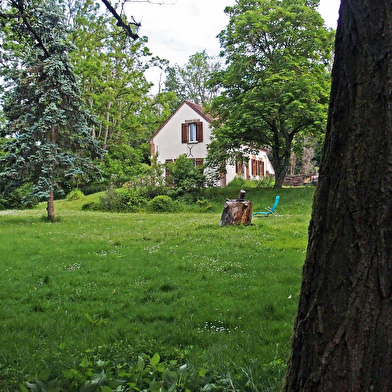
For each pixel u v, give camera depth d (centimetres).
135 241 1295
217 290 678
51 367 339
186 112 3862
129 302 627
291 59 2692
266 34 2806
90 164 2212
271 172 4975
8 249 1163
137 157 5012
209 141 3762
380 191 218
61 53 2106
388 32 223
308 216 1972
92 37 3716
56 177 2153
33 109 2069
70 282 771
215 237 1315
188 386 292
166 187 2992
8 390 317
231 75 2872
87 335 473
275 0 2862
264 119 2822
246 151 3152
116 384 294
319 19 2720
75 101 2152
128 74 4597
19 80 1973
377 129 222
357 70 231
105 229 1675
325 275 232
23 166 2023
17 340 460
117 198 2892
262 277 765
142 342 441
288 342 429
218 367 339
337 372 220
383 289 212
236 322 509
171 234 1418
